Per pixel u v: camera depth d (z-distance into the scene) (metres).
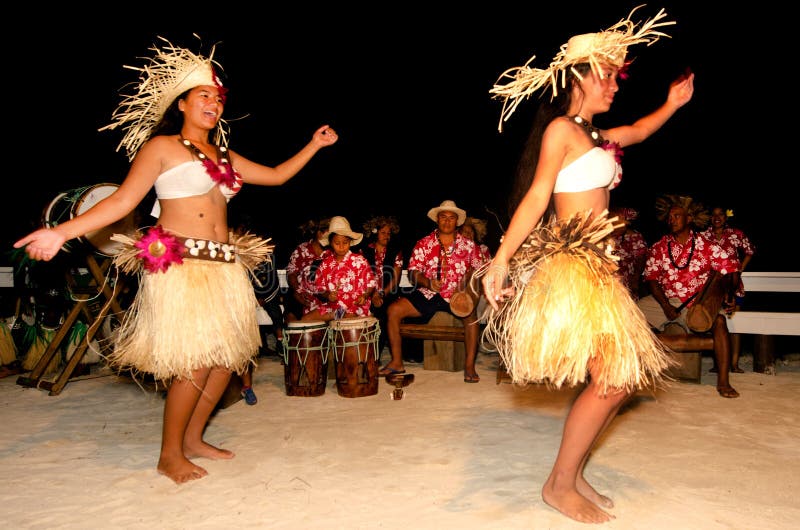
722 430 3.70
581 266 2.42
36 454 3.45
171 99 3.13
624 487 2.86
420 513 2.63
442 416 4.07
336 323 4.62
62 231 2.68
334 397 4.64
